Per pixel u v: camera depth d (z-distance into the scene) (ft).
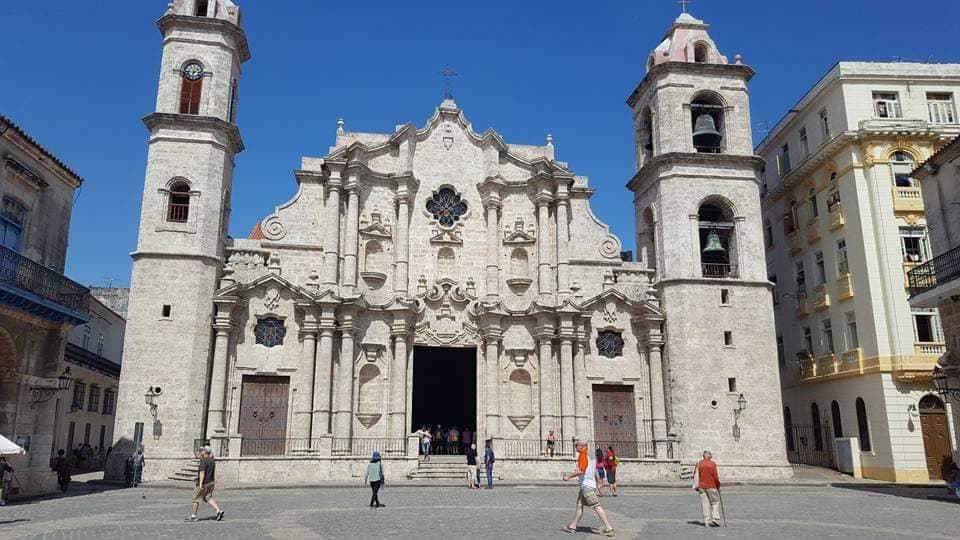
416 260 133.18
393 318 127.24
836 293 134.72
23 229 92.99
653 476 114.93
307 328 122.11
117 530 58.39
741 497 92.84
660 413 126.82
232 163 130.21
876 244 126.41
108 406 179.42
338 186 129.80
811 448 142.82
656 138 139.44
